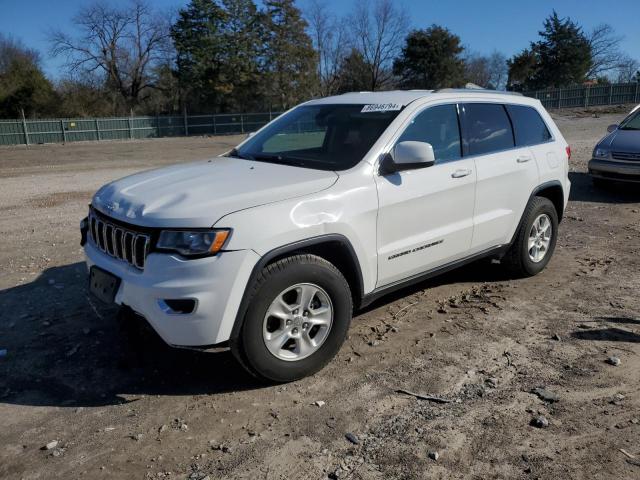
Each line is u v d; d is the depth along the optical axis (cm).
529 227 550
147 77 5500
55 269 616
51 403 357
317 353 379
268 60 4741
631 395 353
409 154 399
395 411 342
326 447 309
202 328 332
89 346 432
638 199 973
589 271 595
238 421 334
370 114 450
